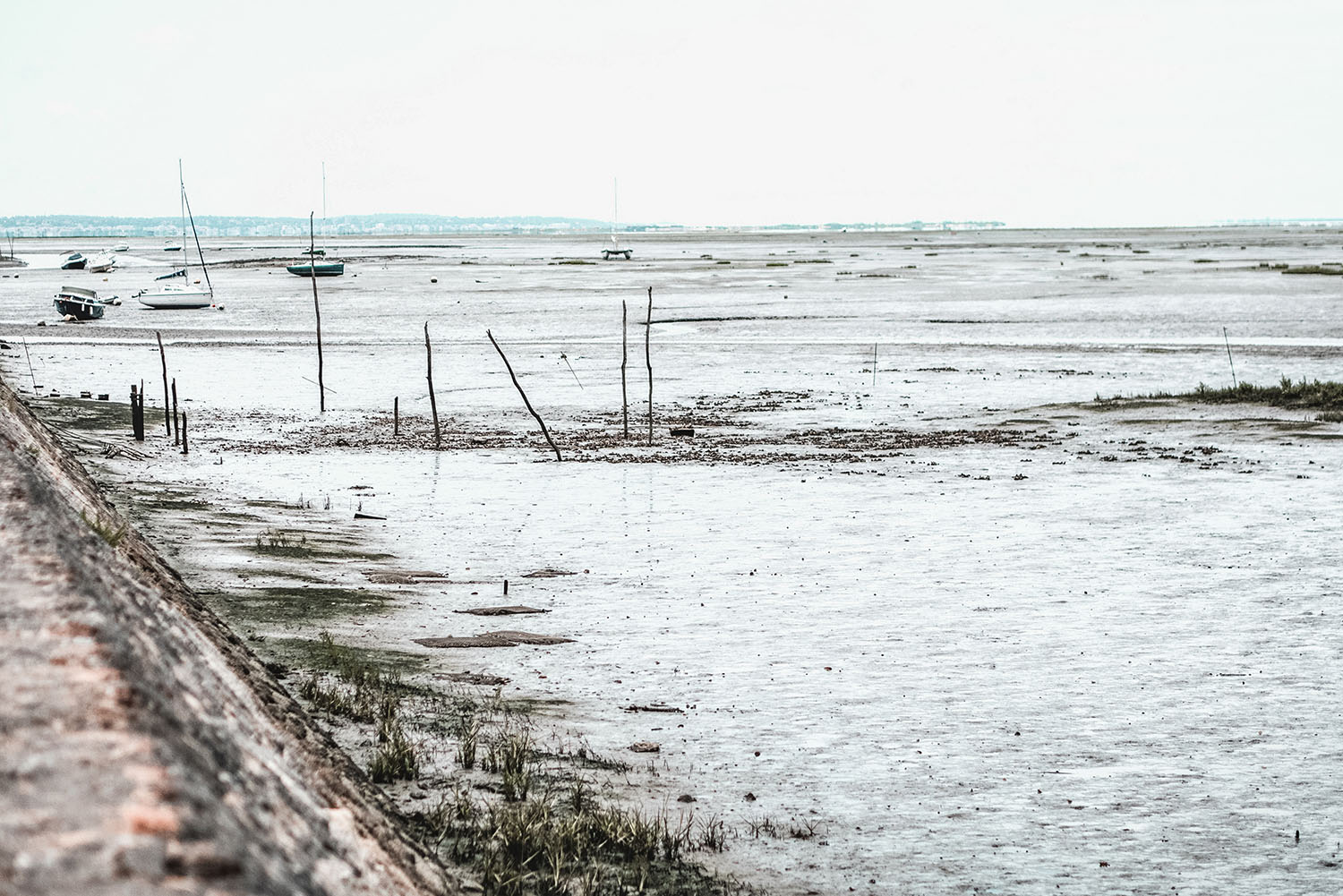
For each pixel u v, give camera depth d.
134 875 4.06
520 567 21.09
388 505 26.11
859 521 25.00
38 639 5.83
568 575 20.69
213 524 22.75
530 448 34.16
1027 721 14.10
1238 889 10.24
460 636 16.95
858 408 41.31
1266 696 14.91
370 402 43.25
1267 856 10.84
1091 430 36.62
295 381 48.03
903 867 10.56
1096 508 26.11
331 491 27.52
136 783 4.63
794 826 11.34
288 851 5.67
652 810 11.58
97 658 5.68
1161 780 12.47
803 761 12.91
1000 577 20.59
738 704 14.60
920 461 31.98
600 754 12.95
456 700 14.30
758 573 20.88
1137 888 10.23
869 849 10.91
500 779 11.95
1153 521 24.78
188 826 4.46
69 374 47.62
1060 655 16.50
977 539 23.38
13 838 4.10
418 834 10.35
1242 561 21.50
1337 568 20.94
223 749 6.36
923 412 40.44
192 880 4.18
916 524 24.73
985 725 13.98
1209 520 24.78
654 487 28.61
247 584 18.70
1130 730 13.82
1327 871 10.56
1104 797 12.06
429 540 23.05
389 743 12.38
